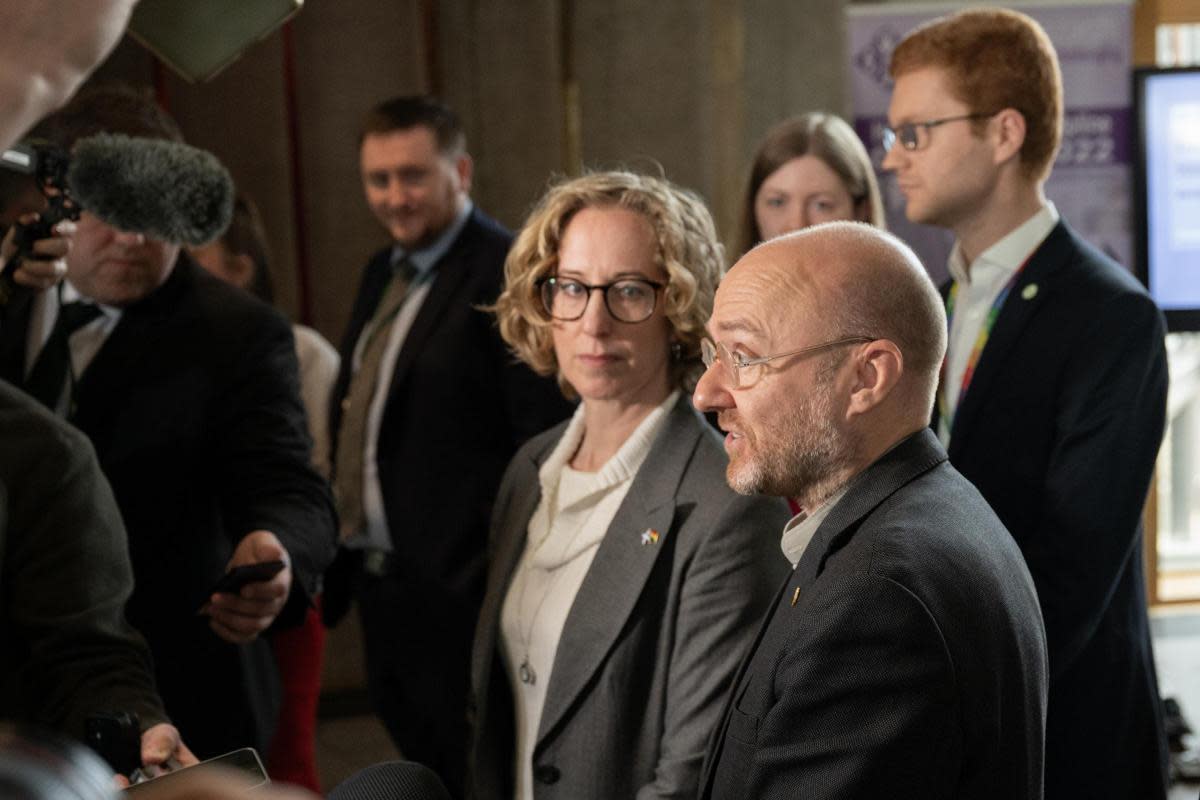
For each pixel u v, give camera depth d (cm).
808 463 124
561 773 154
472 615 291
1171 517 508
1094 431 190
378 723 432
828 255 123
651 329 161
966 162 209
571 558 162
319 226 437
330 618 312
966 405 201
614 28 439
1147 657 205
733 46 438
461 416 293
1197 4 461
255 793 34
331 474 324
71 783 27
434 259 311
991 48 207
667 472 158
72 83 56
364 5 430
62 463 137
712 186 443
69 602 136
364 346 321
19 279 145
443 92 439
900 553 112
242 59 421
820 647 110
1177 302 409
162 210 136
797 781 109
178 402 197
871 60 427
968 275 218
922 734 106
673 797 143
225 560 209
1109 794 196
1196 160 405
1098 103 409
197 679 200
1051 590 188
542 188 434
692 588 149
